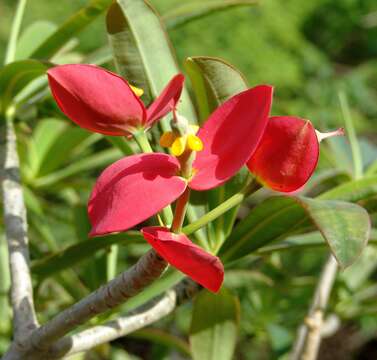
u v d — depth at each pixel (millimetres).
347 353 941
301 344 418
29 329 284
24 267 311
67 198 578
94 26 1183
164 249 215
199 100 330
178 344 465
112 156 505
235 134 231
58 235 744
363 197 349
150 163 222
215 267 213
